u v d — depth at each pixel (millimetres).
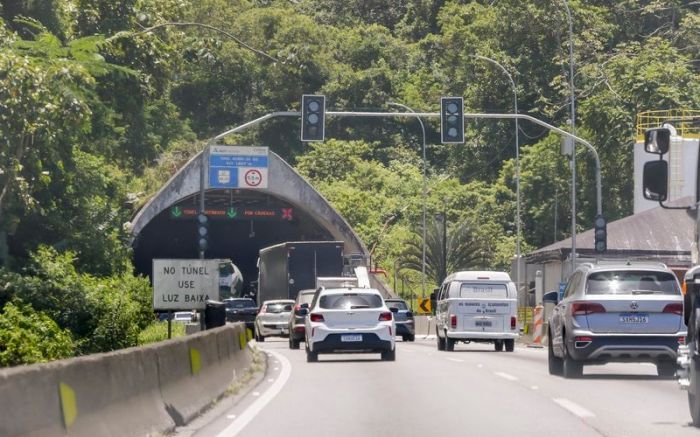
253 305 117875
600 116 152500
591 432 25312
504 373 45062
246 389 37438
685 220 104312
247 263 162250
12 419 15609
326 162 188875
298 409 30766
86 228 69938
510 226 170500
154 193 118062
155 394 25156
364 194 172875
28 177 51969
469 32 187250
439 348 74062
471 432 25438
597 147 156125
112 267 72062
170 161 128875
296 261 98250
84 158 70000
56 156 56125
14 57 47406
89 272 70812
